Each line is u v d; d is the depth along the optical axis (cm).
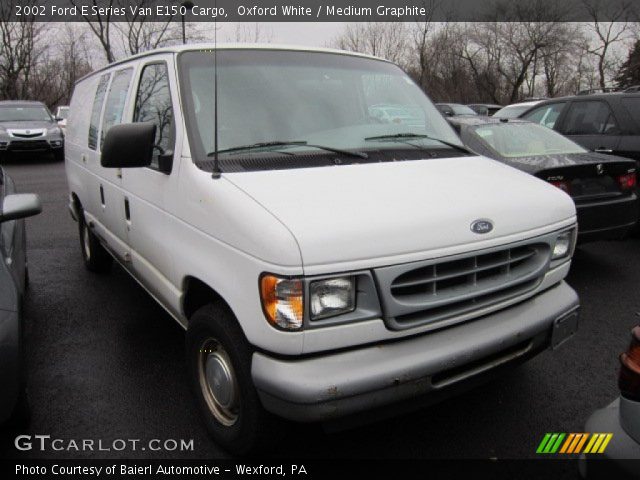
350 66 387
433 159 339
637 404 200
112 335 450
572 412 335
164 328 462
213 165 296
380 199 267
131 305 512
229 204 264
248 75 344
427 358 252
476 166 340
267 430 268
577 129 745
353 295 242
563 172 513
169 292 335
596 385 365
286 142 320
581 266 614
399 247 247
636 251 669
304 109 342
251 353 264
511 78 4841
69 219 892
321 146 323
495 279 279
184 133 312
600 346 421
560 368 388
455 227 263
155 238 347
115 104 447
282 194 264
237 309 256
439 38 4338
